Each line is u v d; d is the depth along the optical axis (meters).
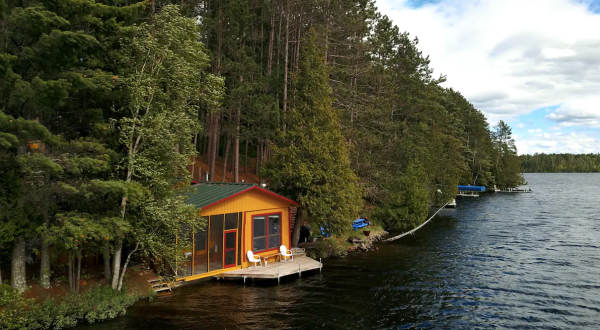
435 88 61.56
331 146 26.27
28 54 12.51
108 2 15.77
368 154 37.97
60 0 12.81
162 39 16.48
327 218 25.55
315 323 14.88
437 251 29.08
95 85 13.73
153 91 15.71
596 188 114.94
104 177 15.57
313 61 27.78
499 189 105.06
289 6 37.69
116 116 16.86
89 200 15.05
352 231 33.12
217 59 31.95
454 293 19.12
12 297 13.24
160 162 15.82
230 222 20.64
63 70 13.92
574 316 16.34
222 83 17.81
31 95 11.93
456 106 87.69
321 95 27.25
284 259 23.11
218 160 52.53
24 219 13.49
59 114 15.66
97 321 14.42
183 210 15.98
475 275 22.45
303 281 20.56
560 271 23.55
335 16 39.12
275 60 49.41
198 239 19.34
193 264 19.16
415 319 15.70
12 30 12.97
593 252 29.00
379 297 18.23
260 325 14.51
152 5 20.62
